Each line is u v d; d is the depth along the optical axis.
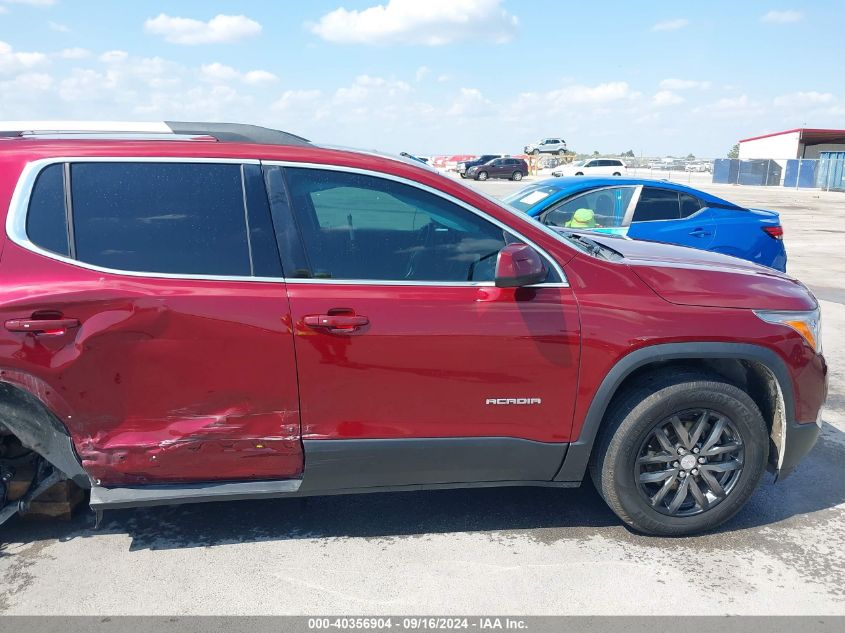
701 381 3.04
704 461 3.17
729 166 44.38
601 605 2.73
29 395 2.70
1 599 2.73
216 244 2.80
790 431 3.24
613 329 2.96
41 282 2.66
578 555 3.08
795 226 19.38
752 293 3.17
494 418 2.98
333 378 2.83
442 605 2.72
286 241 2.83
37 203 2.72
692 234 7.10
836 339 6.92
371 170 2.94
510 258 2.78
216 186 2.83
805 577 2.94
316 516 3.41
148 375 2.74
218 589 2.81
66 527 3.28
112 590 2.79
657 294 3.06
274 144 2.96
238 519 3.38
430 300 2.87
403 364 2.85
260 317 2.75
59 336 2.65
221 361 2.76
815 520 3.44
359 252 2.89
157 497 2.82
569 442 3.05
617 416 3.07
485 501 3.57
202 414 2.81
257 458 2.88
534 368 2.94
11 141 2.80
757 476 3.21
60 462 2.83
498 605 2.72
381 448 2.93
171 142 2.86
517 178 42.72
